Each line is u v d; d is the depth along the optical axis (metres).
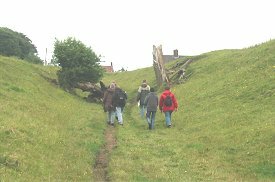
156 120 24.59
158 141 18.39
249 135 16.77
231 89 26.17
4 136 13.36
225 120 20.16
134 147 16.84
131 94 41.59
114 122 23.55
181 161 14.88
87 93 38.66
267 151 14.81
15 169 11.13
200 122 21.48
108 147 16.62
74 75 34.03
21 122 15.93
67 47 34.50
